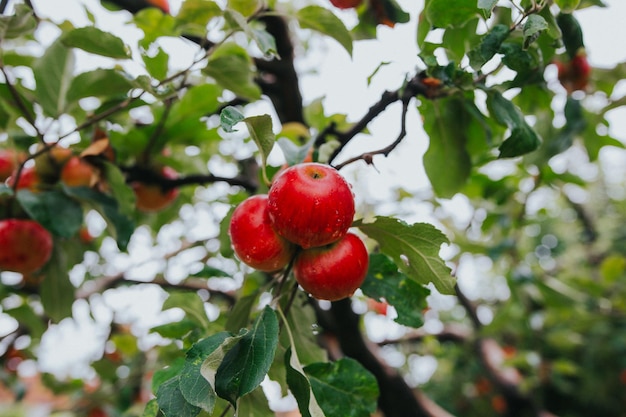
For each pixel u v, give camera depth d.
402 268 0.54
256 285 0.81
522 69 0.56
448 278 0.51
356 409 0.52
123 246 0.73
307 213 0.45
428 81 0.62
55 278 0.80
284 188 0.46
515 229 1.27
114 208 0.73
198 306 0.60
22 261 0.72
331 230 0.46
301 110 1.01
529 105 0.77
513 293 1.47
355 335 0.93
